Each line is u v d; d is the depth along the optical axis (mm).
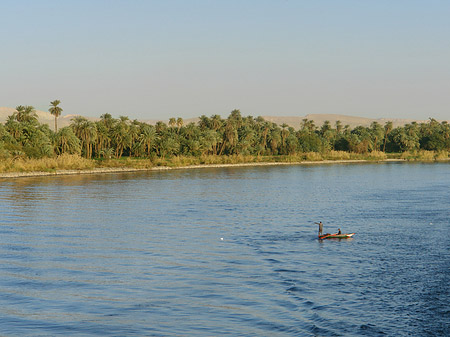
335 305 30625
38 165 148000
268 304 30953
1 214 68562
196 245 48281
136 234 54094
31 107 172500
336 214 69750
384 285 34500
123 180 130500
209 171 173750
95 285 35125
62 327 27531
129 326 27641
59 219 64500
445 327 27141
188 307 30562
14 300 31953
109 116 195250
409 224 59688
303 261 41594
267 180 135125
